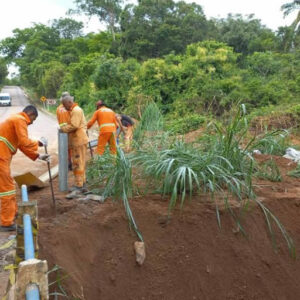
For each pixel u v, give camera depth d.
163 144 5.81
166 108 19.48
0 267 3.39
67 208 4.45
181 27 34.56
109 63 22.92
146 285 3.84
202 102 18.06
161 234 4.15
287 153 7.09
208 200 4.51
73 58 47.88
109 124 6.66
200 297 3.93
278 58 25.30
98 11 46.28
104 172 5.62
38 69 47.94
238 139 5.37
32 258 2.13
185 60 21.88
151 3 34.69
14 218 4.38
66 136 5.13
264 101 18.12
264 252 4.32
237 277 4.11
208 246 4.16
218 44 23.16
